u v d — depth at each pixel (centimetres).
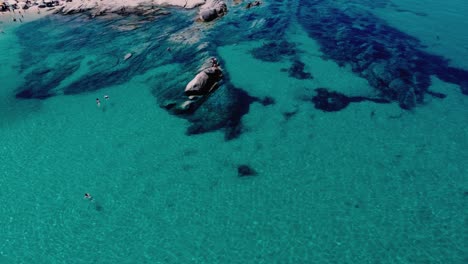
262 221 2322
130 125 3294
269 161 2786
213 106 3388
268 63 4091
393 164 2702
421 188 2495
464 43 4497
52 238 2284
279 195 2500
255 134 3066
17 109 3669
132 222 2364
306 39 4644
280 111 3312
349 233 2217
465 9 5825
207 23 5306
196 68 3941
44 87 4022
